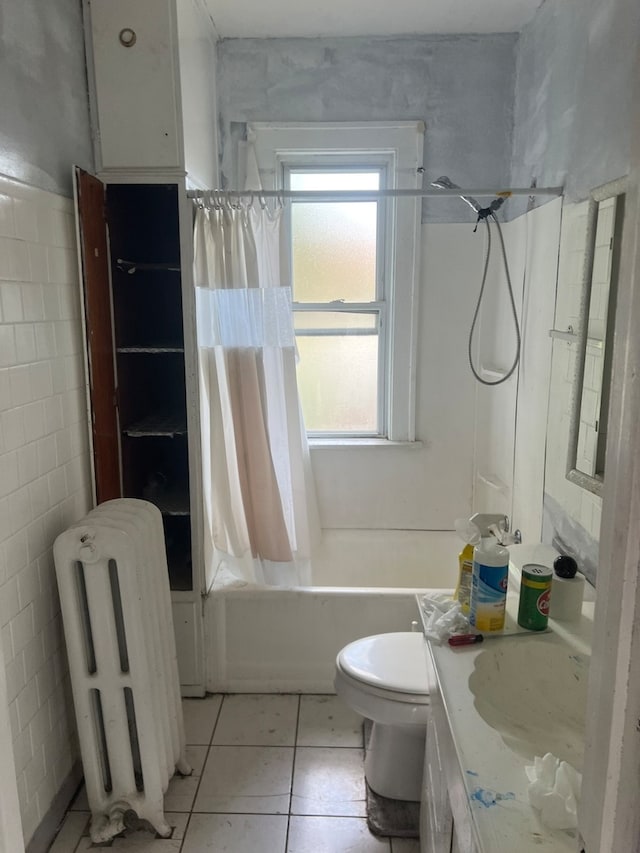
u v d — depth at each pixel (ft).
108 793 6.19
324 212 9.90
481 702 4.33
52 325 6.17
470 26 8.86
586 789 2.17
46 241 6.04
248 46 9.25
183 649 8.14
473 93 9.29
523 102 8.79
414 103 9.35
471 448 10.34
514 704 4.62
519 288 8.54
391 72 9.28
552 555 6.59
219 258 7.67
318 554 10.02
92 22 6.93
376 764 6.57
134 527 5.88
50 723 6.13
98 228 7.02
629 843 1.91
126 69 7.02
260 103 9.41
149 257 8.29
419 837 6.10
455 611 5.24
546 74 7.73
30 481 5.74
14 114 5.41
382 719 5.98
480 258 9.72
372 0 8.00
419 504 10.55
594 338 5.82
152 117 7.11
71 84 6.64
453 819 4.04
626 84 5.32
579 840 2.23
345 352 10.32
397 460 10.41
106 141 7.16
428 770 5.44
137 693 5.85
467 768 3.62
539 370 7.56
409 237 9.64
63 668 6.42
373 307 10.09
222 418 8.11
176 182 7.25
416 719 5.88
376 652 6.51
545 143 7.66
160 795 6.11
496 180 9.48
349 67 9.28
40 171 5.92
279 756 7.20
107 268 7.34
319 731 7.62
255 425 8.18
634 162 1.87
